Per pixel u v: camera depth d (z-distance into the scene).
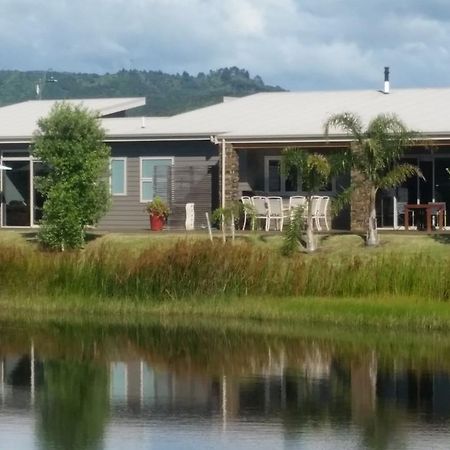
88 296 44.50
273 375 31.88
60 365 33.72
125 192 64.25
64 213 54.00
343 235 53.59
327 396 29.05
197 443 24.50
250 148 60.97
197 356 35.00
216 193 62.56
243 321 41.31
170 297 43.59
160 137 62.62
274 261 43.88
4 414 27.36
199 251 43.84
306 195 60.72
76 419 26.73
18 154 65.62
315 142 59.06
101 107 72.38
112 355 35.34
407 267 42.31
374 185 51.53
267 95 71.81
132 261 44.50
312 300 41.91
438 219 57.78
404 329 39.00
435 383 30.58
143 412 27.44
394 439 24.77
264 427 25.89
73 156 54.97
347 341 37.12
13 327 41.00
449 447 24.14
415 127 58.34
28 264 45.53
